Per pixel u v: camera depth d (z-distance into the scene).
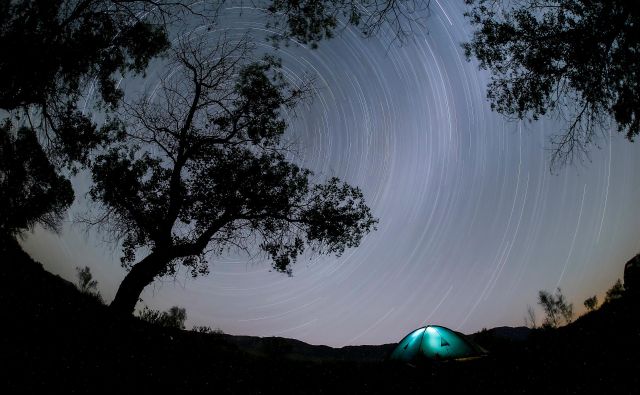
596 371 7.31
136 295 14.33
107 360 6.57
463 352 11.09
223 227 17.23
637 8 12.89
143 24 16.02
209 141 16.97
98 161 16.12
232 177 16.64
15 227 16.36
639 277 12.77
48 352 6.11
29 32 13.64
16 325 6.76
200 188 16.48
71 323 7.96
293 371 9.40
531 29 15.17
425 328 12.14
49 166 16.78
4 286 8.90
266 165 17.34
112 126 16.88
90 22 15.03
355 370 9.90
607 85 14.86
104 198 15.85
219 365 8.58
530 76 15.69
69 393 5.05
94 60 15.68
